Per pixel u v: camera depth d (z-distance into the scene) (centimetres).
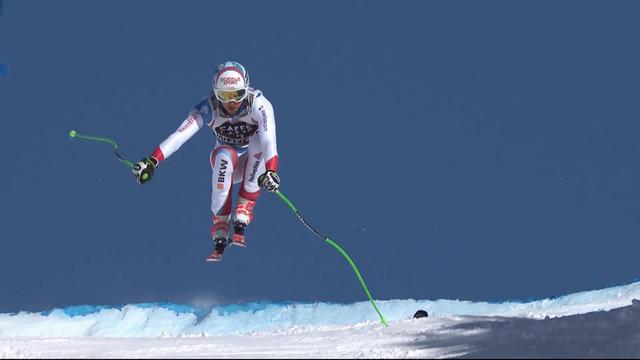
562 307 3491
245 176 2566
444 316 2473
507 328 2031
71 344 2108
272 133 2509
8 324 3884
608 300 3647
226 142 2578
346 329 2389
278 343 2050
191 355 1841
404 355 1759
